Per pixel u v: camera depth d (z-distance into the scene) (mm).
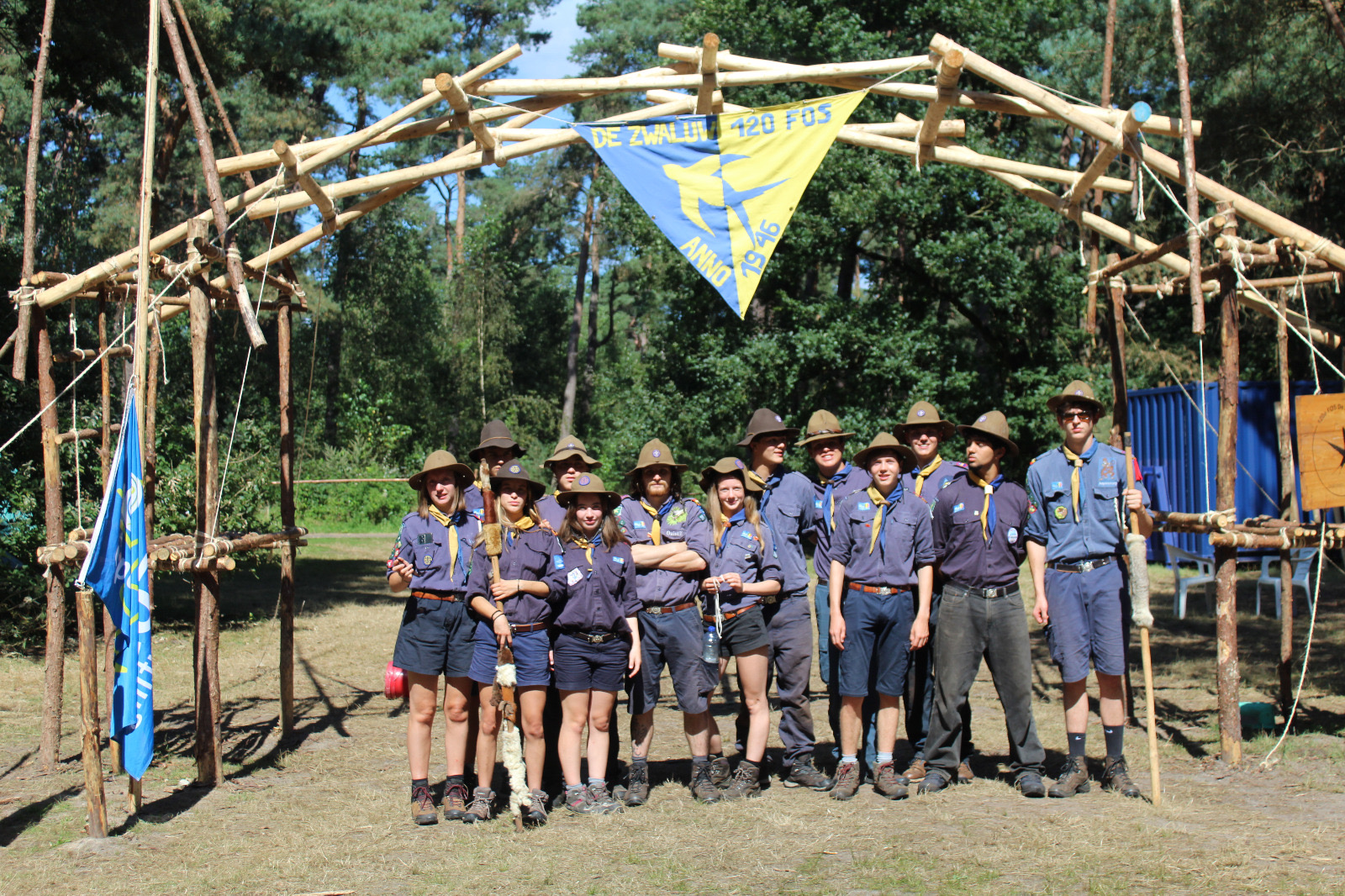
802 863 4551
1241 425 13250
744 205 6465
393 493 29703
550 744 5832
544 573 5418
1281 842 4656
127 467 5387
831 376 19781
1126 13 18391
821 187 18500
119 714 5340
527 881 4406
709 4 19547
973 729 7141
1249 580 14469
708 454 21422
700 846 4816
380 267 37375
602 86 6551
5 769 6426
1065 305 19156
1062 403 5672
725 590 5582
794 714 5824
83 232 28000
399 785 6023
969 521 5602
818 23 18703
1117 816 5094
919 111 18328
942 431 6109
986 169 7027
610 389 43000
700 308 21297
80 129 17453
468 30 40281
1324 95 16188
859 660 5602
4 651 10258
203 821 5332
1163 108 19625
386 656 10672
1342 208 18125
